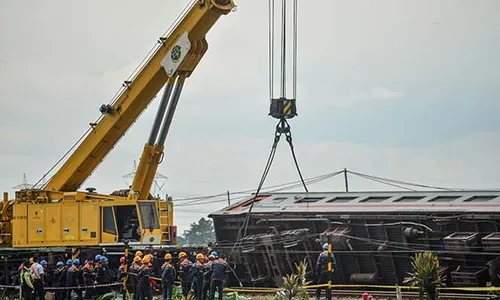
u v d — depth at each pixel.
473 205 57.41
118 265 62.06
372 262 60.34
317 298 53.22
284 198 67.25
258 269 63.25
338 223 60.75
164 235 62.94
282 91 51.94
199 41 59.09
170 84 59.62
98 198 63.66
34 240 63.81
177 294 56.88
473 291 56.88
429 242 58.06
